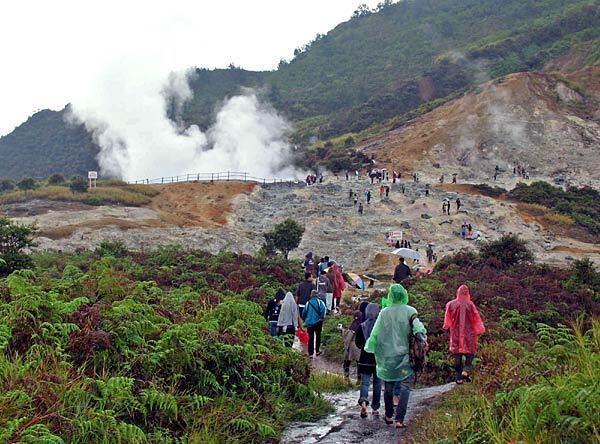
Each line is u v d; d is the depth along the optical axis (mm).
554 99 114062
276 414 8422
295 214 66688
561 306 18781
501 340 14633
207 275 23906
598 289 21547
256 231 61281
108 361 7188
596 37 151375
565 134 102875
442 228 61094
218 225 62188
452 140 103188
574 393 5121
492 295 19953
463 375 10680
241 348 8555
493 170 95938
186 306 10883
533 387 5438
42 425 5336
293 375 9680
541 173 94250
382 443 7672
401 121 123562
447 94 149750
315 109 176750
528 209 71312
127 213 59969
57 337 7297
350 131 143875
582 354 6344
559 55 149000
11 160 166750
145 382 7148
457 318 10773
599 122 107812
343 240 57375
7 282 8227
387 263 48625
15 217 54031
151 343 8047
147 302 9969
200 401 7328
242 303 10664
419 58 194500
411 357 8328
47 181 85938
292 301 14688
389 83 179125
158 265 25969
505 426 5711
